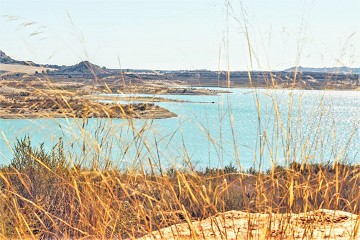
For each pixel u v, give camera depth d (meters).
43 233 4.08
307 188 3.43
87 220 3.47
